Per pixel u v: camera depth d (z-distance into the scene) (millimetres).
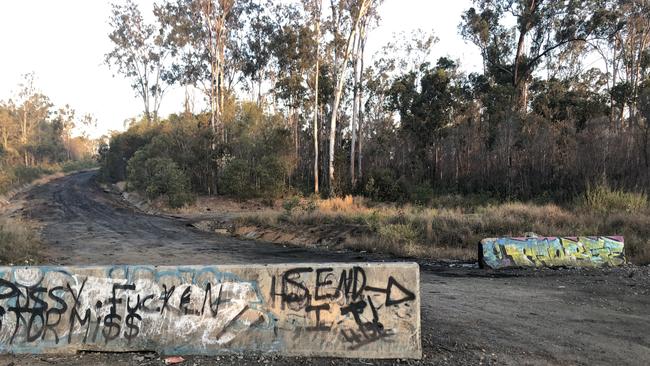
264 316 5219
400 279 5188
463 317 6520
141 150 49062
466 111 41375
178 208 35312
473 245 13953
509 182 33312
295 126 45594
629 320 6289
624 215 14875
